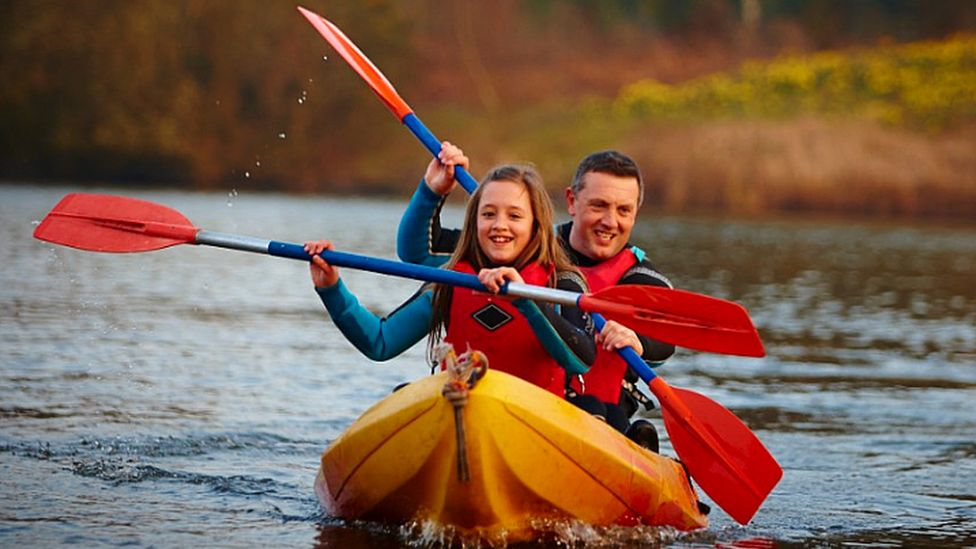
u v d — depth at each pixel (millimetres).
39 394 25109
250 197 96188
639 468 16250
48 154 106500
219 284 45562
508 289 15969
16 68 104938
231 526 16375
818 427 24812
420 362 30984
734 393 28344
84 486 18453
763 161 89562
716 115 103250
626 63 129375
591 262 19047
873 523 17875
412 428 15016
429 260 19125
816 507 18812
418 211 18984
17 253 51719
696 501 18000
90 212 18234
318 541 15680
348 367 29719
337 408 24984
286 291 44406
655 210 89750
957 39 122875
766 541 16828
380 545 15523
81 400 24672
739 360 33156
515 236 16844
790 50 130250
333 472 16234
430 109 117875
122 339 32250
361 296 42312
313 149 110688
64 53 105188
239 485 18750
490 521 15219
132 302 39562
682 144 92812
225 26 108000
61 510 17062
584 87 123688
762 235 71875
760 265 56156
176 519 16719
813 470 21281
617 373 18156
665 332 16953
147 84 106812
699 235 70875
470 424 14680
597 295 16453
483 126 114562
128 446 21094
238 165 108938
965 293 48219
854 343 35906
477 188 17078
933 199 86688
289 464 20312
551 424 15234
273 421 23531
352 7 114500
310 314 38594
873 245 67500
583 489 15641
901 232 76000
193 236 17672
